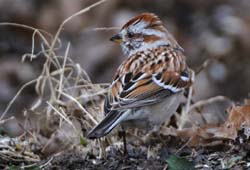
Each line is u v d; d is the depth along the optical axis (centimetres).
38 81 1212
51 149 1116
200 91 1814
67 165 1015
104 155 1043
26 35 2059
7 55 1995
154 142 1102
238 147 1016
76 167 1011
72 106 1162
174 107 1059
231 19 2100
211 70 1908
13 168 988
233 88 1891
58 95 1194
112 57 1931
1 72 1905
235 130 1063
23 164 1063
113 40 1127
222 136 1060
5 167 1056
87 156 1048
